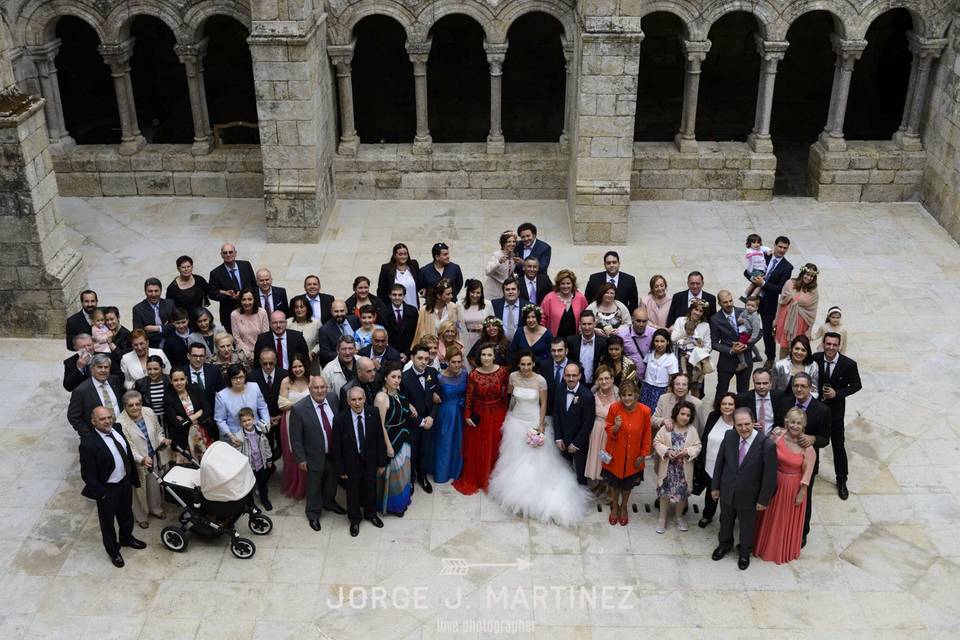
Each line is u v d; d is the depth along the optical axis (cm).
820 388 1331
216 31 2573
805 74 2616
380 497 1325
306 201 1980
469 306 1472
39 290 1678
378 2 2034
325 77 2042
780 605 1202
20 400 1552
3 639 1147
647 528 1314
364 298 1446
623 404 1247
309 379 1341
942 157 2064
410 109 2702
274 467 1374
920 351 1680
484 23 2061
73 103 2612
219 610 1188
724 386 1445
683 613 1189
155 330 1455
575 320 1457
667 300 1489
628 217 2011
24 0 2027
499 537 1299
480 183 2177
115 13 2048
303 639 1152
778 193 2266
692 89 2119
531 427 1323
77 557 1262
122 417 1245
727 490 1206
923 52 2052
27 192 1605
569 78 2098
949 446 1464
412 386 1317
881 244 2019
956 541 1298
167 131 2616
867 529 1318
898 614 1191
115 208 2148
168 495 1292
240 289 1586
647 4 2053
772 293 1608
